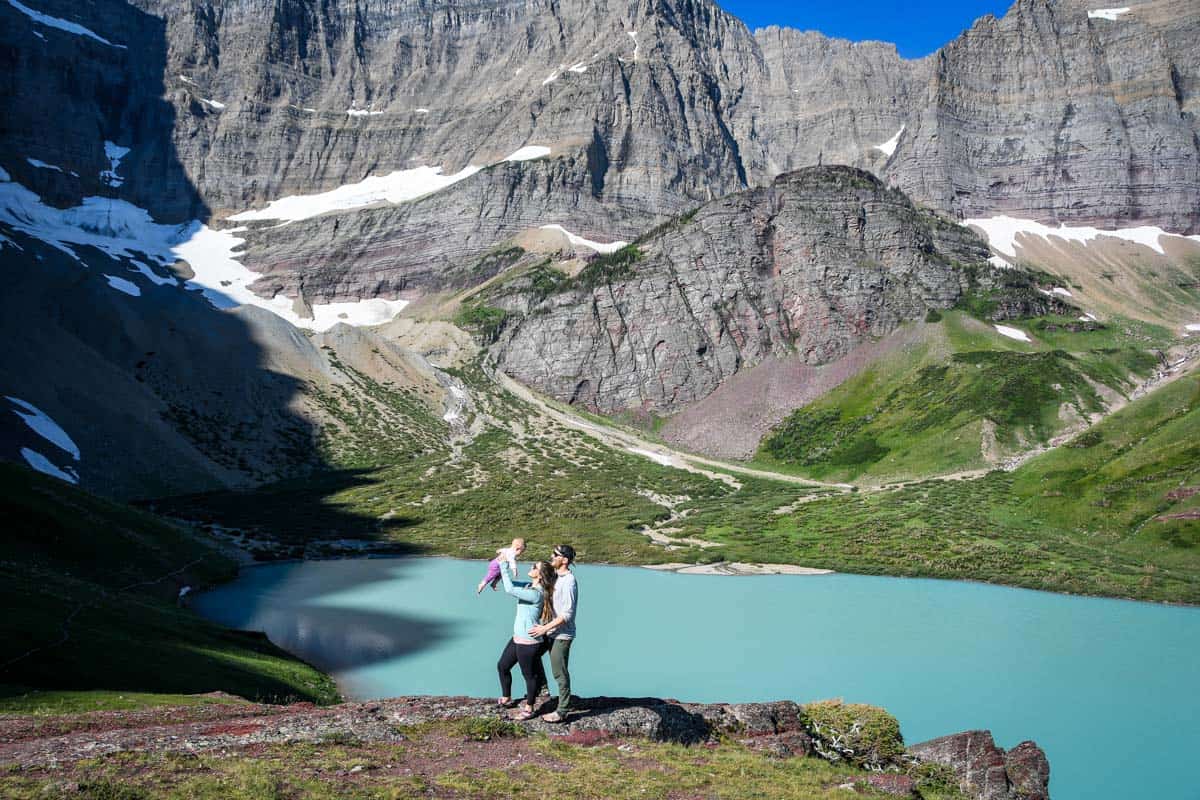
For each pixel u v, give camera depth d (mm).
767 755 25203
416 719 23094
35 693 34062
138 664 43875
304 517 148375
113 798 16719
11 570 57469
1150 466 125188
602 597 97625
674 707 25578
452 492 168000
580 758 21453
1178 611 89062
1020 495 134125
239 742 20797
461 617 85625
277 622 82062
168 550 97312
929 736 52938
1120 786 46281
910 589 102000
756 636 78125
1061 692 61906
